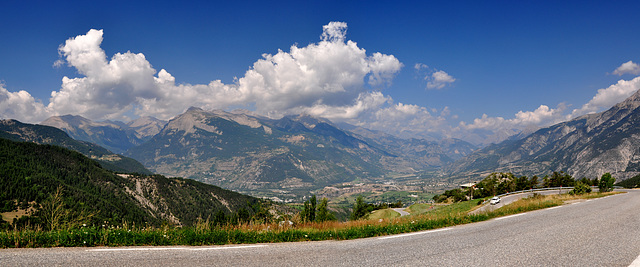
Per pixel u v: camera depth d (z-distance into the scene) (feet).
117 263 22.56
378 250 27.30
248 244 31.65
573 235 30.63
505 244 27.73
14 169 500.74
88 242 29.07
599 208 58.95
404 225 43.09
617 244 25.84
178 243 31.30
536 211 58.70
